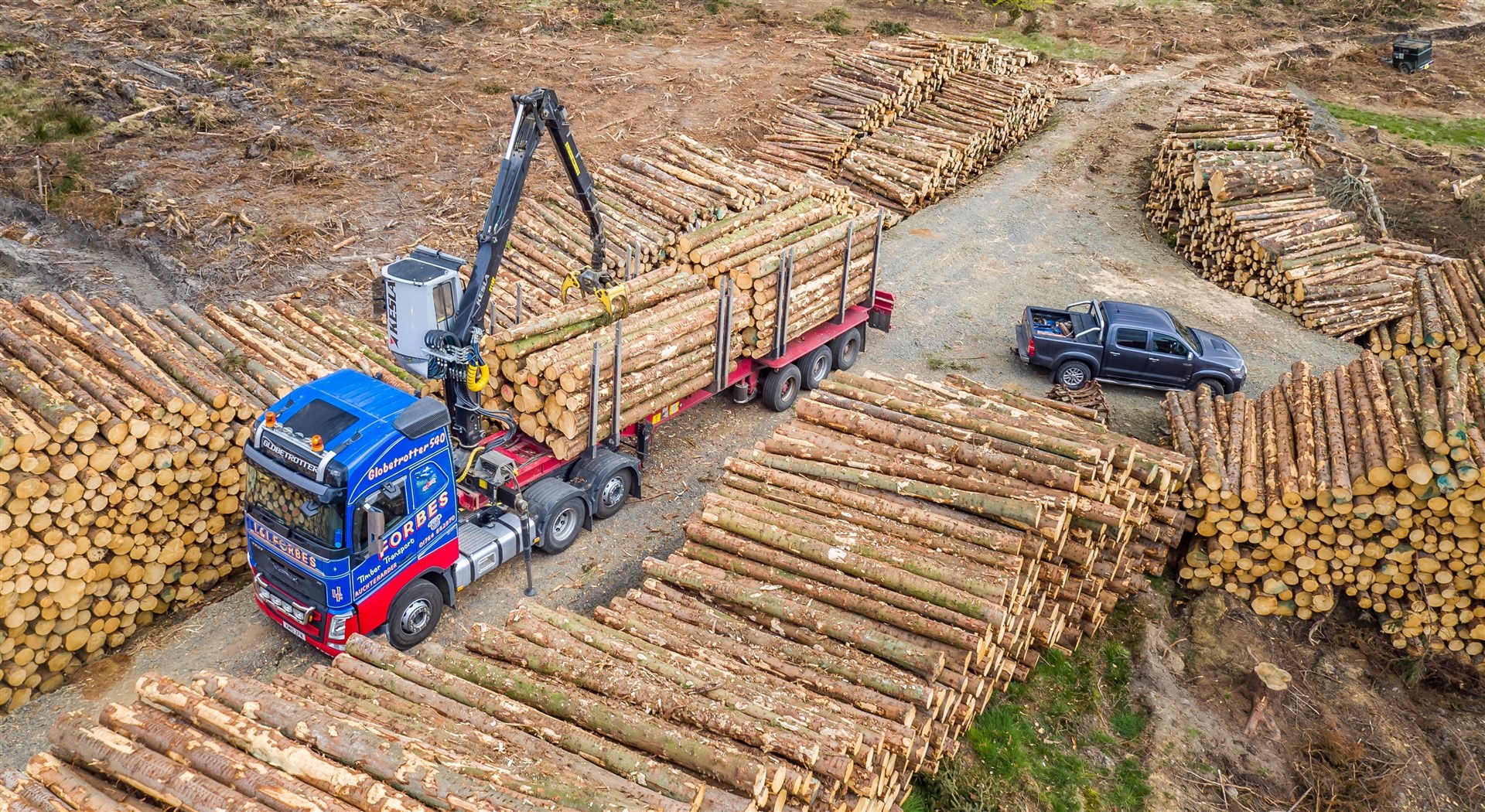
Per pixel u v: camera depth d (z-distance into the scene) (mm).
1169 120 35438
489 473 13031
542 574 13711
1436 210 28203
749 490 13172
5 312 13719
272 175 25859
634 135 30328
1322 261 22750
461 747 8375
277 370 14766
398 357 13734
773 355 17406
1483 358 20344
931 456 13227
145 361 13156
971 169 30078
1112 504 12789
